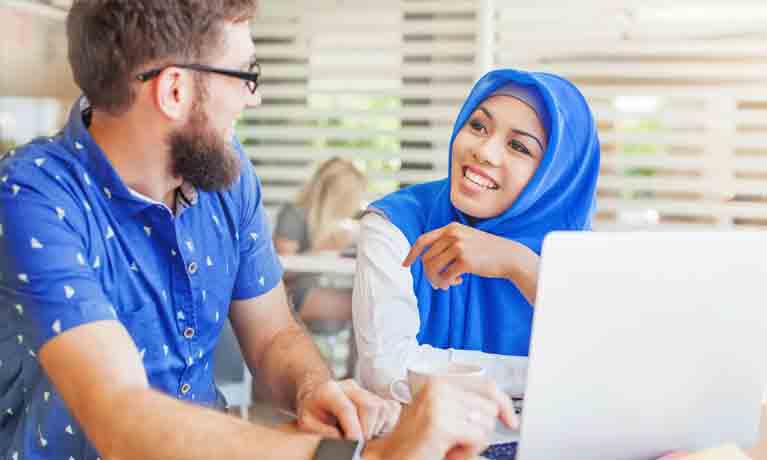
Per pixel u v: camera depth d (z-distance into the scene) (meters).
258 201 1.63
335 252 3.76
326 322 3.65
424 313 1.72
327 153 4.02
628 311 1.07
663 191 3.58
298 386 1.48
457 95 3.83
